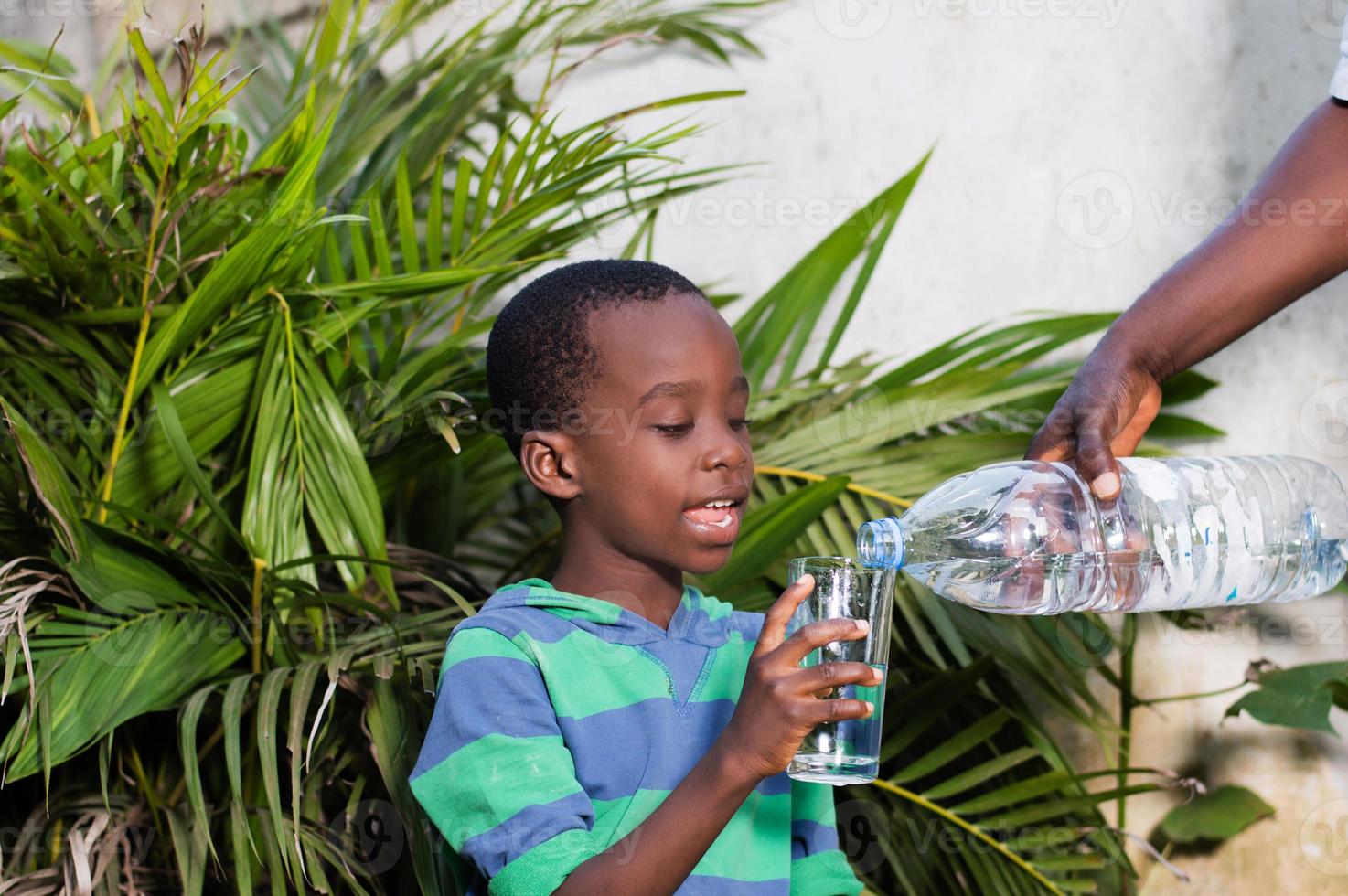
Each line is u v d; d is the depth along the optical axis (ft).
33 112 6.47
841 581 3.28
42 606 4.48
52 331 4.73
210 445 4.96
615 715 3.41
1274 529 4.40
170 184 4.86
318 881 4.03
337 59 6.41
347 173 6.17
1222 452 6.25
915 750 5.96
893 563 3.43
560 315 3.56
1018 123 6.65
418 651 4.44
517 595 3.57
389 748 4.19
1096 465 3.79
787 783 3.67
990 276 6.67
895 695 5.83
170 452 4.89
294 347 4.75
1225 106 6.28
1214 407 6.31
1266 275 3.96
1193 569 4.18
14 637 4.03
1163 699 5.94
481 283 5.81
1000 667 6.02
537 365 3.58
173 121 4.57
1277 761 6.12
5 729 4.64
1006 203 6.66
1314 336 6.14
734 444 3.47
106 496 4.70
